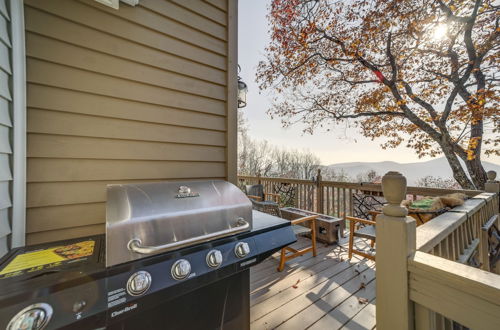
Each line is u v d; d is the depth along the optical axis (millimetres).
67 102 1202
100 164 1306
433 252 1115
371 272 2426
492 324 650
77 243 1034
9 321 579
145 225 852
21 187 1037
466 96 5109
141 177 1454
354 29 5930
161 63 1546
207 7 1798
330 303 1895
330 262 2672
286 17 6371
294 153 12445
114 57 1355
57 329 631
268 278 2303
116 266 771
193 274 923
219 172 1862
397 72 5875
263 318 1706
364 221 2566
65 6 1196
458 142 5238
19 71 1031
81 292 693
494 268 2291
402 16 5148
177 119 1623
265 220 1428
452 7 4676
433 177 6180
